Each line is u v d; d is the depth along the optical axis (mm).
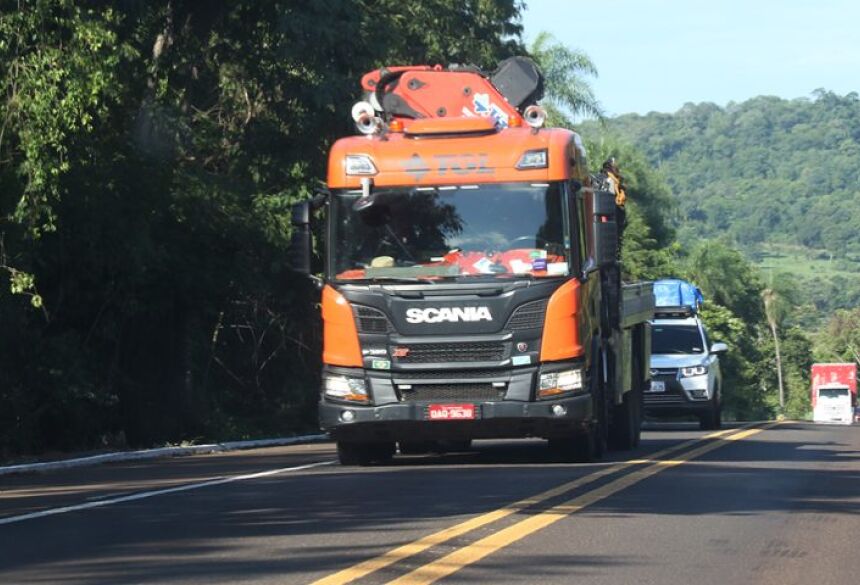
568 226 21500
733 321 132125
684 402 39594
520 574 11156
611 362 25062
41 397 30578
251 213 38719
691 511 15250
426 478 19125
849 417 122000
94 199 30891
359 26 38750
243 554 12164
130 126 35219
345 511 15156
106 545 12852
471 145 21781
